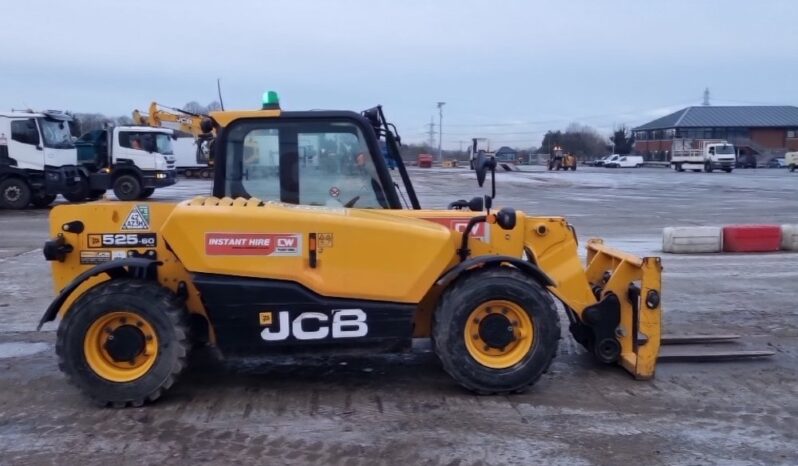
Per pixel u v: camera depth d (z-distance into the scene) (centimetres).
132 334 557
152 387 557
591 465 472
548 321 575
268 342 567
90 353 556
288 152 636
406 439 509
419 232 570
